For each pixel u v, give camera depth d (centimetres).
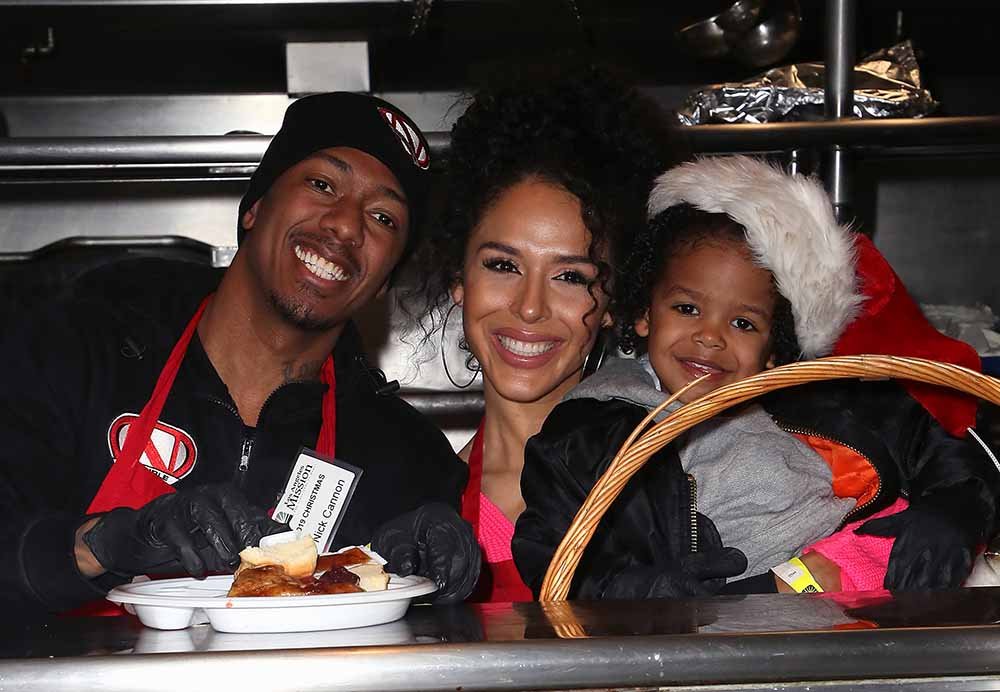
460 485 133
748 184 128
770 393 134
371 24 183
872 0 190
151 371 128
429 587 78
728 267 126
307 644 65
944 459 127
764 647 64
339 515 125
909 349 127
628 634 65
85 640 67
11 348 124
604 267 127
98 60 196
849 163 175
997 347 187
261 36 187
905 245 228
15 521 101
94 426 123
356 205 129
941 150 192
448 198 139
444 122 221
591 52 187
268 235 128
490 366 130
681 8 186
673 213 132
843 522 125
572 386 138
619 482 84
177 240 206
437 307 177
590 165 129
